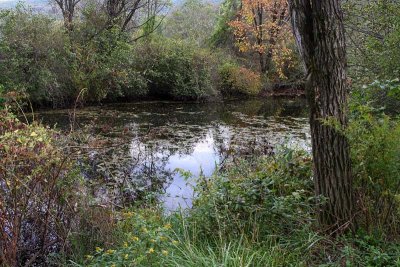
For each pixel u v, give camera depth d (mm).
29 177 3383
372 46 6500
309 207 3898
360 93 4723
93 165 7348
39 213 3811
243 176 4758
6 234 3449
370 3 6902
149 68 18891
